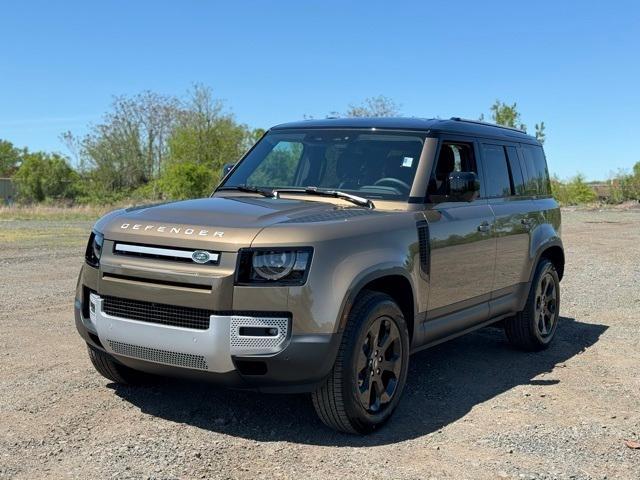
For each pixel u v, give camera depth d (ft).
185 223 14.57
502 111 122.62
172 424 15.29
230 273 13.65
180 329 13.97
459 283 18.53
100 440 14.21
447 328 18.30
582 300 32.94
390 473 13.12
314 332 13.84
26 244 52.80
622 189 142.92
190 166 132.77
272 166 19.43
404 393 18.39
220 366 13.79
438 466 13.57
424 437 15.17
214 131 157.79
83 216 94.17
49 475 12.48
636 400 18.15
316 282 13.88
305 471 13.07
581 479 13.19
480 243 19.33
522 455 14.29
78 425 15.02
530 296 22.63
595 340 25.13
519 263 21.86
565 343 24.68
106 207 110.22
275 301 13.66
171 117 159.53
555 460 14.08
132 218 15.30
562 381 19.88
